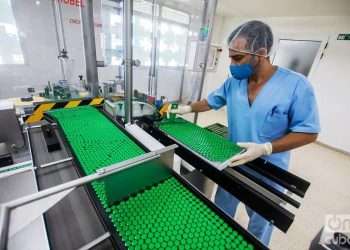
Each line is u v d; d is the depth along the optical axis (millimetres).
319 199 2045
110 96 1622
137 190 649
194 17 3521
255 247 499
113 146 858
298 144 877
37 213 414
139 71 3814
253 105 1000
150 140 938
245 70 956
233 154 812
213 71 5004
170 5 3336
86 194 683
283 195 701
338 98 3303
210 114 4652
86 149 827
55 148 917
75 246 526
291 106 922
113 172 541
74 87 2152
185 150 873
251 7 3326
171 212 589
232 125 1160
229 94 1163
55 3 2320
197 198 648
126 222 551
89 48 1451
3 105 1113
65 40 2506
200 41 1953
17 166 788
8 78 2471
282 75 954
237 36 909
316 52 3430
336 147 3422
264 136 1018
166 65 4297
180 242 505
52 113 1188
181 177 719
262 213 645
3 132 1037
